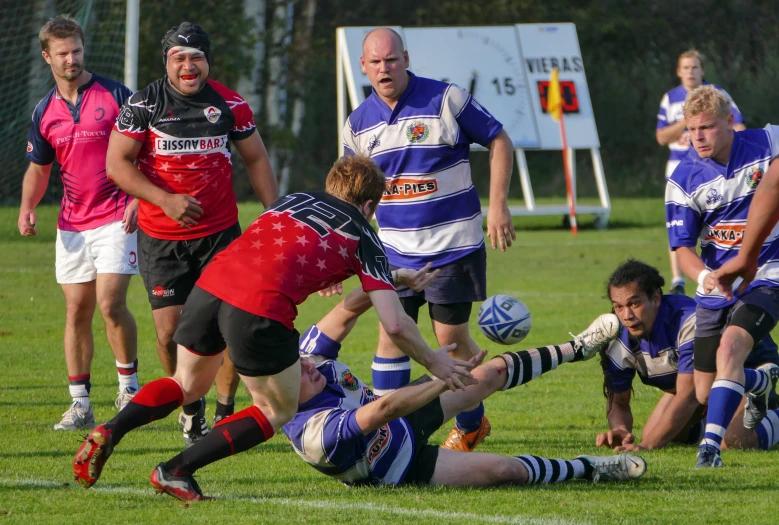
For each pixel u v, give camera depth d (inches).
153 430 914.7
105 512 615.5
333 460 661.3
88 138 942.4
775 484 698.2
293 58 4345.5
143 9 3769.7
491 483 690.2
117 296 946.1
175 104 800.3
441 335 877.2
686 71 1817.2
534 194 4539.9
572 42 3344.0
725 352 767.1
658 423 844.0
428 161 857.5
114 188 944.9
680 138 1815.9
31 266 2225.6
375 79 860.6
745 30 4653.1
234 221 835.4
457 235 864.3
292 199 653.9
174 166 805.9
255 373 619.8
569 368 1277.1
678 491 674.8
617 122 4677.7
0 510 615.8
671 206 844.0
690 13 4699.8
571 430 925.8
